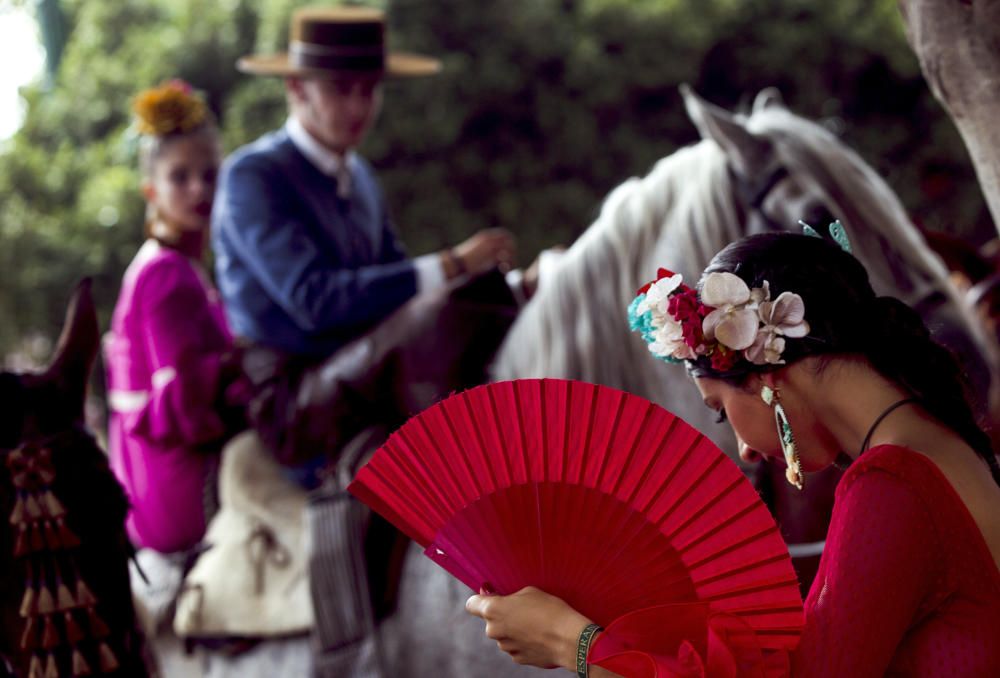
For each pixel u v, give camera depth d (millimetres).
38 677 2570
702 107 3352
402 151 11117
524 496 1751
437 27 11219
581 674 1733
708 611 1685
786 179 3314
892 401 1765
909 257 3320
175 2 12078
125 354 4246
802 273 1755
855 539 1676
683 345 1774
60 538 2594
